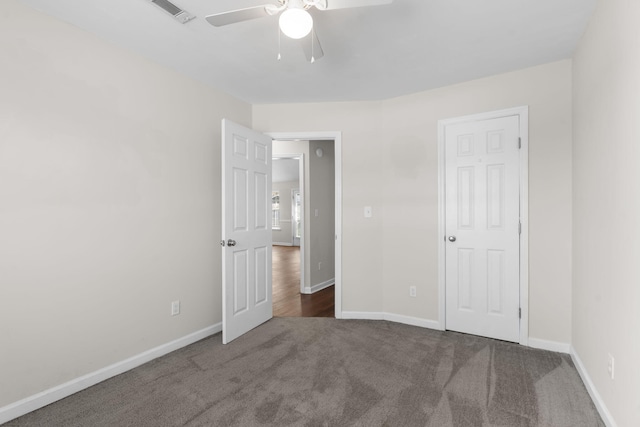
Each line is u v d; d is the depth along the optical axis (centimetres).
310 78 288
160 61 255
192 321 283
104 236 221
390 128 336
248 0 182
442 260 308
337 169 347
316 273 481
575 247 239
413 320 324
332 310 379
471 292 295
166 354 259
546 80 260
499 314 282
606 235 175
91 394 202
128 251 236
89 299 213
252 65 263
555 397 194
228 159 286
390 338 289
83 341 210
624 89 152
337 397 196
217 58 251
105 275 222
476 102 290
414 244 324
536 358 245
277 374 225
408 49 238
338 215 347
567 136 252
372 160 342
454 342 278
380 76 284
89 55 213
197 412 182
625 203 151
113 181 226
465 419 174
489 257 286
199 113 291
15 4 181
